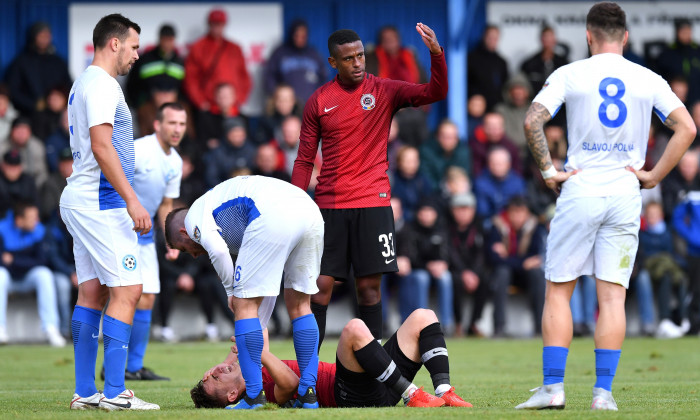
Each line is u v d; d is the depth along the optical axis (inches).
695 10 2332.7
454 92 2245.3
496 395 901.2
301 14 2295.8
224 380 751.1
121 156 792.9
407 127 2098.9
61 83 2080.5
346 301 1935.3
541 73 2229.3
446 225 1925.4
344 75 915.4
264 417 649.6
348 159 921.5
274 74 2154.3
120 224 788.0
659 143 2114.9
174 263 1829.5
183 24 2209.6
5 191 1843.0
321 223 766.5
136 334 1101.7
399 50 2144.4
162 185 1088.2
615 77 734.5
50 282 1791.3
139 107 2025.1
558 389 717.9
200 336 1910.7
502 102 2233.0
